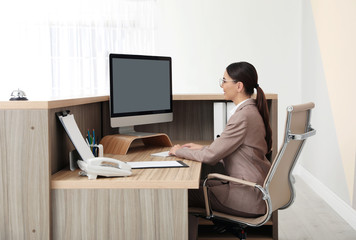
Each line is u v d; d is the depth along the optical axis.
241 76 2.20
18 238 1.65
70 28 5.56
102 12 5.54
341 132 3.53
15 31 5.54
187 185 1.68
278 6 5.35
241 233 2.12
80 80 5.59
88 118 2.42
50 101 1.62
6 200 1.64
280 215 3.60
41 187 1.64
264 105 2.19
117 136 2.49
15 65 5.57
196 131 3.02
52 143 1.77
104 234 1.69
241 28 5.39
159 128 3.03
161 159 2.21
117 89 2.40
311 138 4.70
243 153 2.11
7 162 1.63
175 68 5.47
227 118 2.80
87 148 1.91
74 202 1.69
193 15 5.43
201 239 2.59
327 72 3.99
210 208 2.07
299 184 4.84
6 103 1.61
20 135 1.62
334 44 3.73
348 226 3.29
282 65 5.37
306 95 4.96
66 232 1.69
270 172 1.89
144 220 1.69
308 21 4.87
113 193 1.69
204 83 5.46
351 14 3.20
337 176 3.67
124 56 2.45
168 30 5.46
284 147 1.84
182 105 3.02
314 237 3.05
